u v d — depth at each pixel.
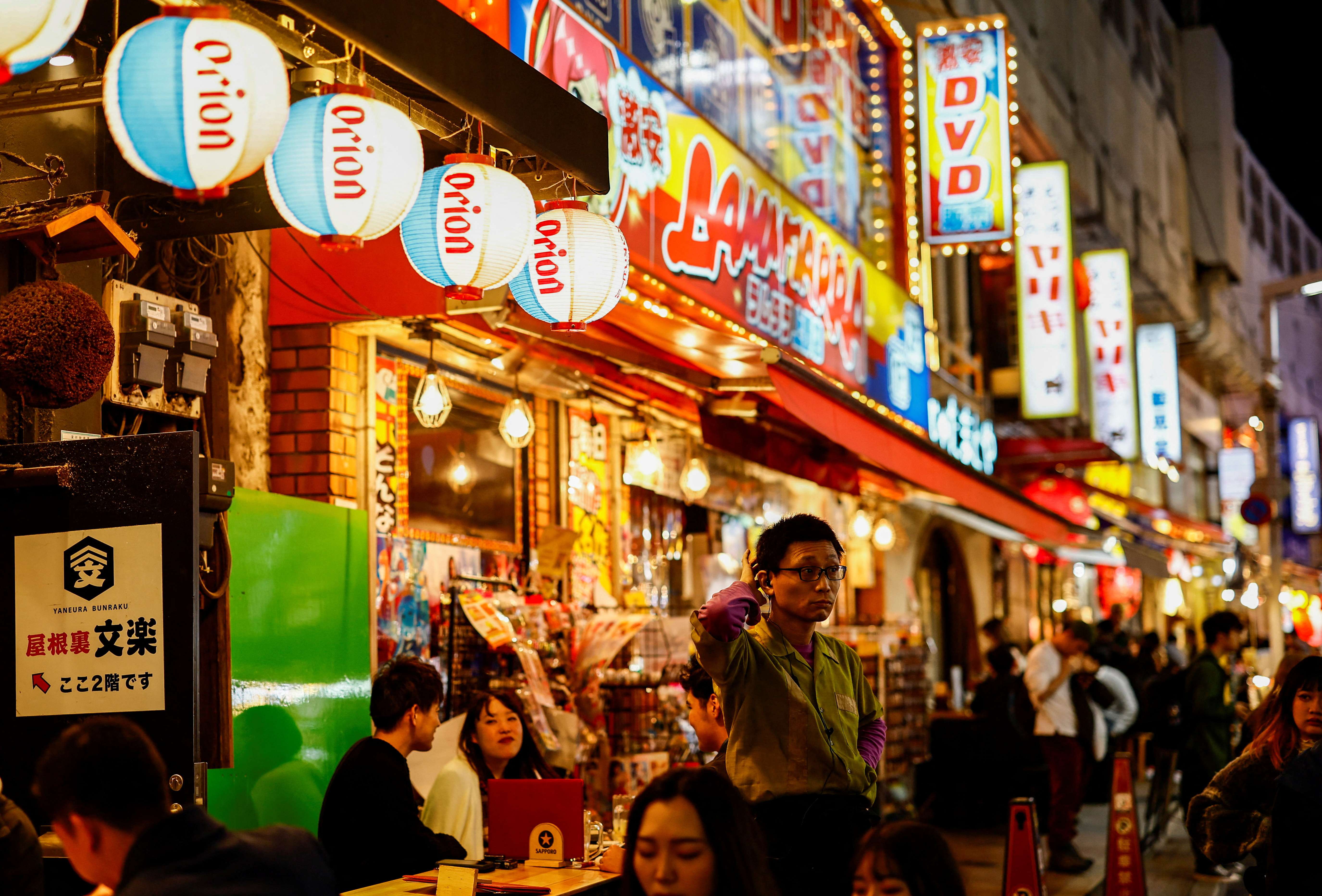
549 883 4.61
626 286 5.79
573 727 7.20
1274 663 19.19
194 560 3.98
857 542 14.54
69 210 4.26
